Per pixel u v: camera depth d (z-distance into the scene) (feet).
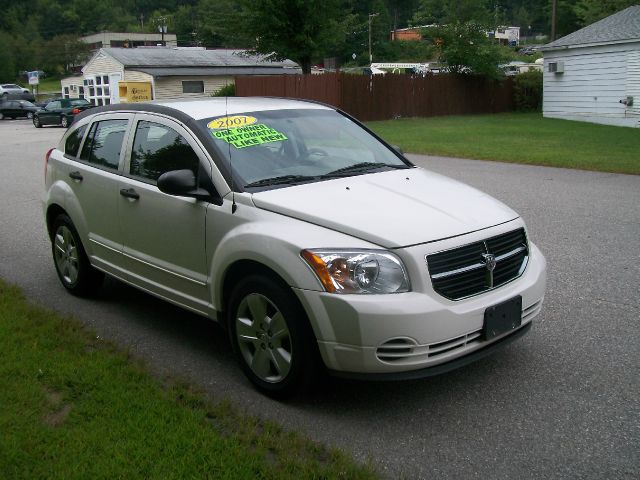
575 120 94.43
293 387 12.96
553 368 14.65
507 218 13.97
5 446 11.12
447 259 12.40
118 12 424.46
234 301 13.82
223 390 13.92
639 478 10.67
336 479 10.40
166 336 16.96
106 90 141.18
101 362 14.51
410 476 10.84
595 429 12.14
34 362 14.43
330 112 18.31
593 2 142.20
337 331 11.97
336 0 92.89
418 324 11.76
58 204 19.54
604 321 17.25
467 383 14.08
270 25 92.38
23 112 145.69
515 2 403.75
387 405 13.21
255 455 10.93
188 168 15.21
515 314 13.16
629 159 48.62
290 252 12.40
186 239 14.98
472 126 86.17
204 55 144.36
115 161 17.62
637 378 14.08
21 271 22.93
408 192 14.39
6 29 354.54
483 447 11.65
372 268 11.95
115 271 17.71
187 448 11.12
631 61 83.71
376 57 284.20
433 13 148.25
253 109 16.89
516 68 170.81
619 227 27.35
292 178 14.94
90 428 11.77
